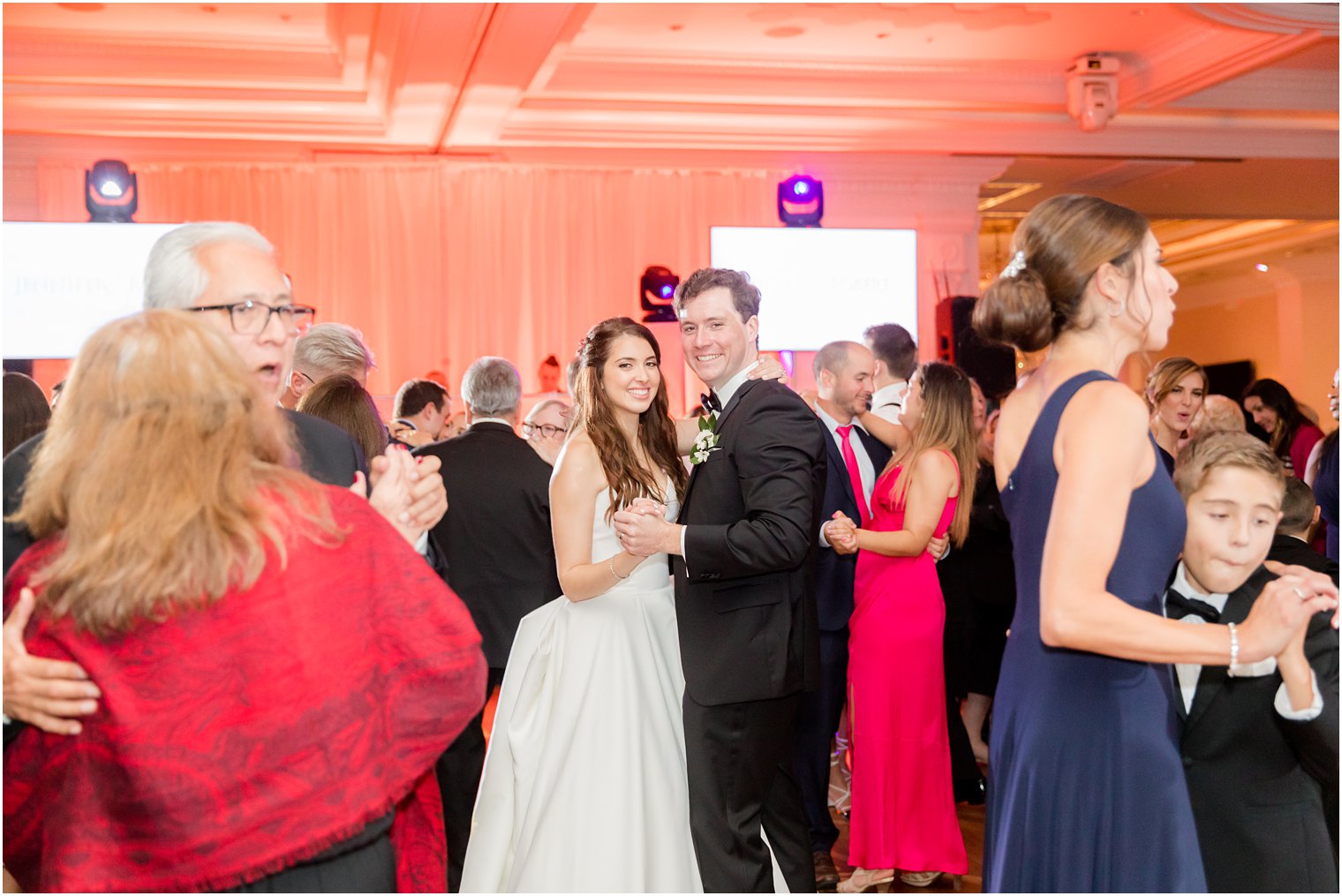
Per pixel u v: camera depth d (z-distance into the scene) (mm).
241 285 1530
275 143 7883
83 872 1200
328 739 1256
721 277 2658
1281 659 1636
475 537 3309
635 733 2486
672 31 7219
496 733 2686
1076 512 1462
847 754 4254
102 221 7309
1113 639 1437
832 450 3711
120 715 1196
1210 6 6359
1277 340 15383
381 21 6070
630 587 2617
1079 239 1607
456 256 8391
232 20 6773
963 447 3521
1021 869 1576
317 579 1277
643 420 2734
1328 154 8867
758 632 2363
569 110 7754
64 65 6902
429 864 1534
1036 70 8047
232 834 1213
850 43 7500
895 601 3352
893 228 8820
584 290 8531
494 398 3420
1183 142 8688
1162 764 1520
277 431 1360
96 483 1217
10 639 1220
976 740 4504
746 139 8188
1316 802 1728
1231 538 1713
